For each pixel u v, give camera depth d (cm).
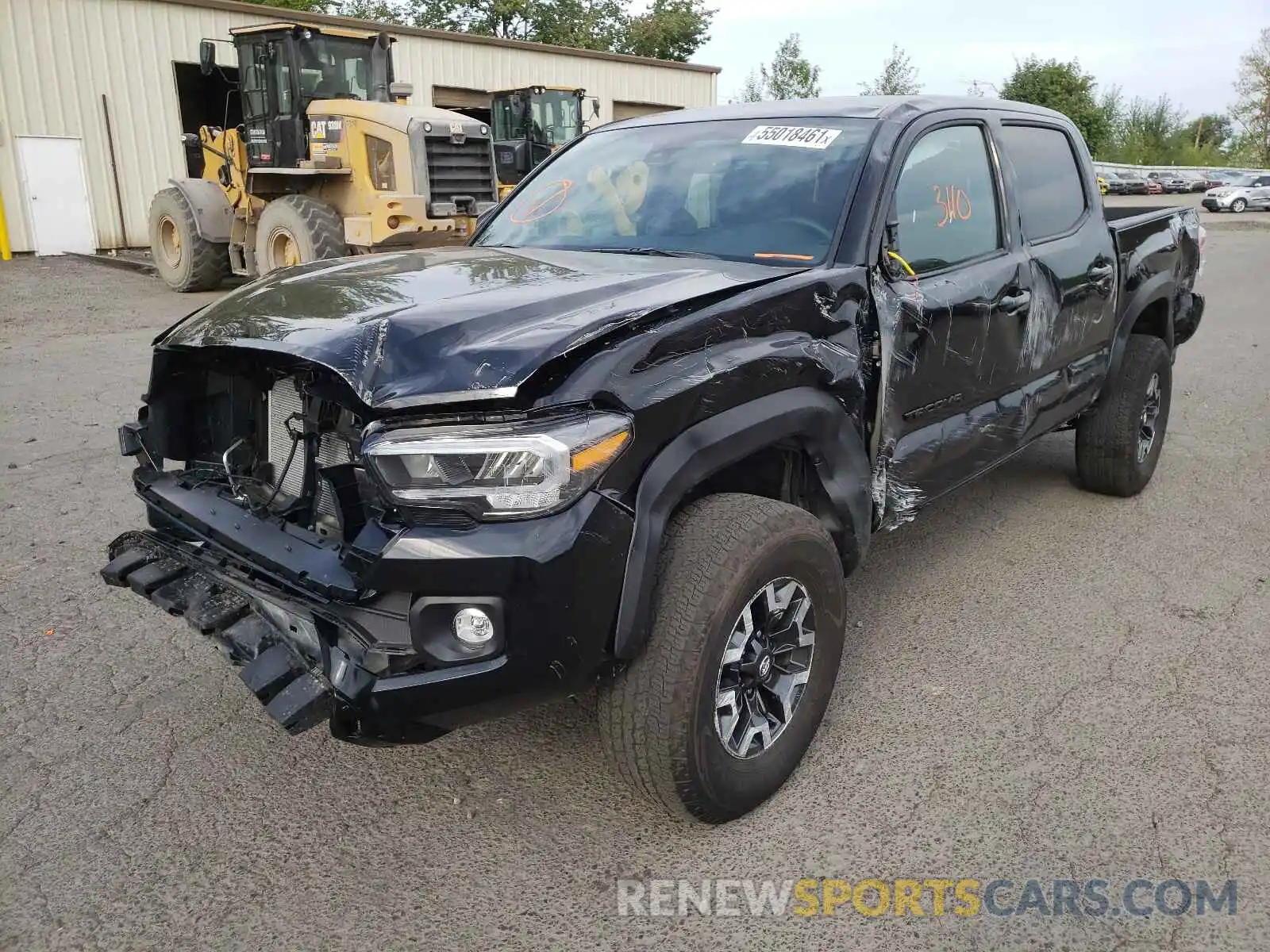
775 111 396
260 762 315
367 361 243
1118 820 283
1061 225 450
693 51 4366
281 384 282
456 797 299
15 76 1712
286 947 241
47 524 513
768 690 292
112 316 1197
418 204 1204
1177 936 242
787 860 270
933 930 246
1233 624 403
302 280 311
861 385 312
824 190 343
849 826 283
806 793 298
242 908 254
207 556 286
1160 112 7250
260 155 1295
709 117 412
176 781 305
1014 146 427
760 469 316
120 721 337
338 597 240
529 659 235
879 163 343
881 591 437
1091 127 5519
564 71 2431
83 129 1794
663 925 248
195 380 311
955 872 265
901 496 346
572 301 269
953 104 396
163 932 246
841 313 309
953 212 376
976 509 539
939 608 419
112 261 1705
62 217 1805
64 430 688
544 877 265
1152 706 343
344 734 238
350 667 235
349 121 1209
